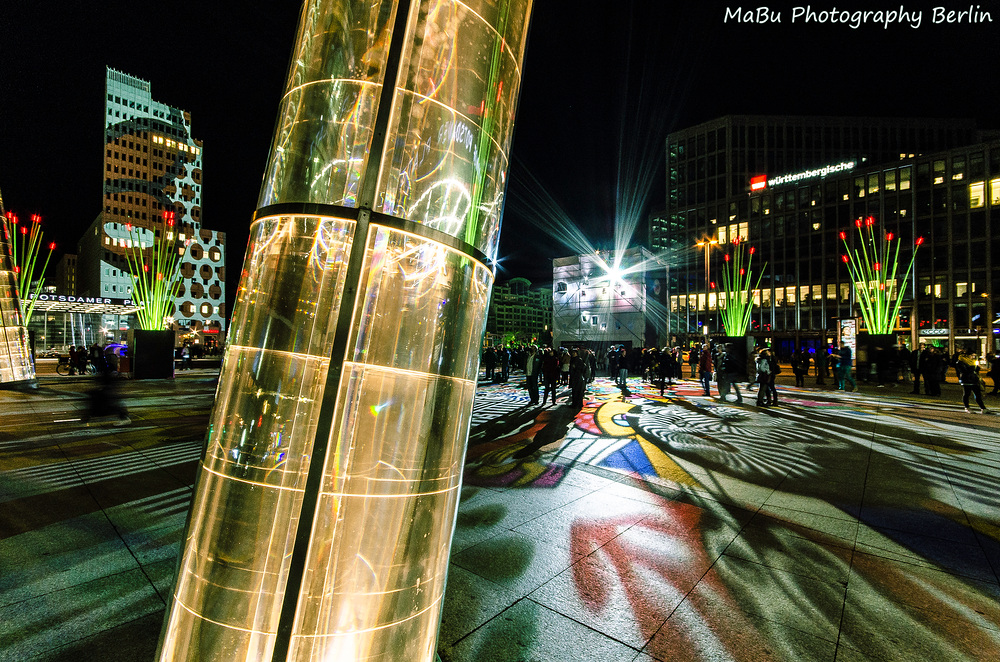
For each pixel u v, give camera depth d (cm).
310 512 111
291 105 135
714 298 6341
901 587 327
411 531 126
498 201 152
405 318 123
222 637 115
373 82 125
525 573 340
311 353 117
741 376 1451
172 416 994
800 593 318
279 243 125
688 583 329
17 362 1481
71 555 353
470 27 136
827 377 2295
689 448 757
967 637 271
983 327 4559
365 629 119
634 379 2492
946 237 4816
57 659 237
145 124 9562
